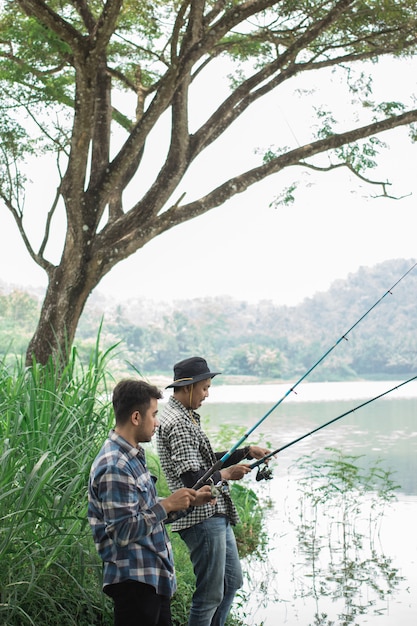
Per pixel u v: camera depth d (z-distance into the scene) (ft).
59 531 13.20
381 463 43.42
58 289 26.20
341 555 23.36
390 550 23.81
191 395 13.74
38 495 13.73
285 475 38.81
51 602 13.23
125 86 35.86
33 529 13.96
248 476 38.24
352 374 468.34
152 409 10.85
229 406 128.98
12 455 14.23
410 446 52.47
